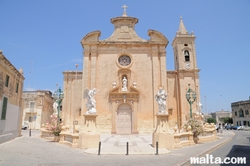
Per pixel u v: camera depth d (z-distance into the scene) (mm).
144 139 21578
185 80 36031
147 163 10602
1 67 17172
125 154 13117
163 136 15867
